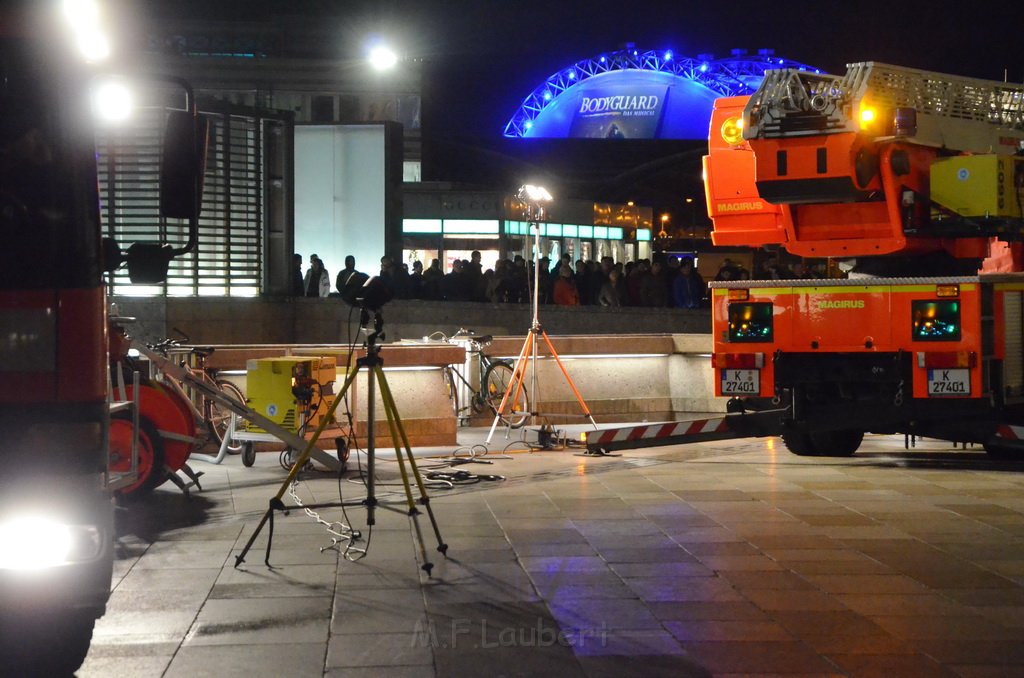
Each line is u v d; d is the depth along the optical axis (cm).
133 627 613
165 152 525
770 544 820
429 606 655
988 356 1109
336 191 2294
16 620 496
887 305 1129
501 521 902
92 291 497
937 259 1196
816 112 1096
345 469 1162
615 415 1609
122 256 542
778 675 538
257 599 670
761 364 1177
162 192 525
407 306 2152
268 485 1072
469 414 1548
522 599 671
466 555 783
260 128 2142
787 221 1180
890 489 1054
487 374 1549
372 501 771
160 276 541
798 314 1164
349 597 674
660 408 1634
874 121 1088
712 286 1191
